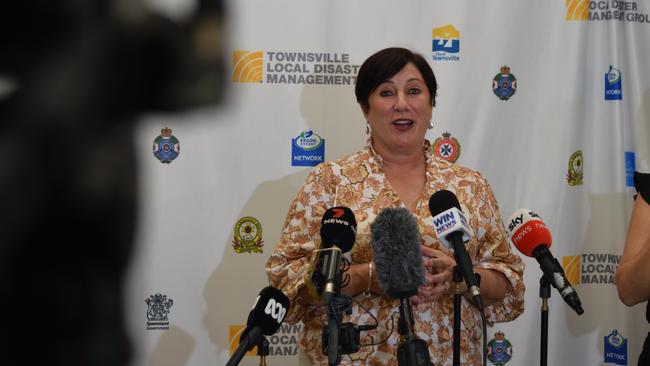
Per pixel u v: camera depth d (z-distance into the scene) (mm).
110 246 1054
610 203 3592
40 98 1017
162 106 1058
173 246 3445
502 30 3574
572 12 3588
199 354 3467
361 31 3525
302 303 2871
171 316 3447
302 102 3504
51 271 1014
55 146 1014
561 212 3580
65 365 1021
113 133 1051
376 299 2781
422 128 2957
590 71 3605
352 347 2104
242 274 3488
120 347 1061
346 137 3520
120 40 1035
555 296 3598
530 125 3582
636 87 3578
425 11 3551
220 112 1067
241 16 3467
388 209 2191
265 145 3490
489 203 2961
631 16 3584
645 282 2668
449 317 2799
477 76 3568
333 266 2102
